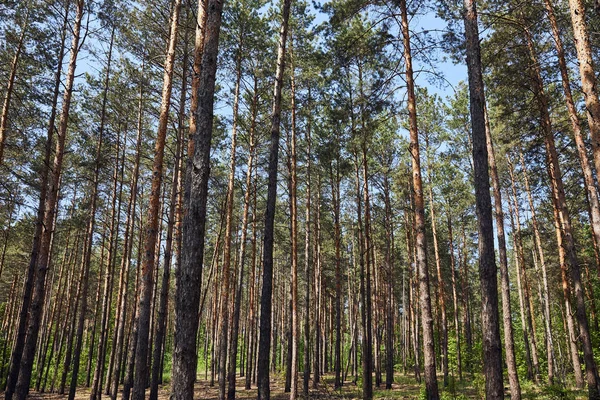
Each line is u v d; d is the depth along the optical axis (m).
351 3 12.38
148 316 11.30
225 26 17.67
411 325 38.50
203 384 29.59
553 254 25.77
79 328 20.11
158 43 15.13
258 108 19.77
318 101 19.22
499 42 14.24
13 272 32.41
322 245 30.16
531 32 14.01
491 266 7.58
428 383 10.16
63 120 13.23
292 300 18.41
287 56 18.38
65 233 28.48
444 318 24.67
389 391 22.17
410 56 12.37
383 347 40.75
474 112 8.35
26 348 11.37
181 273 5.88
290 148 20.69
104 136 19.66
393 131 23.27
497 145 18.61
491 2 14.09
